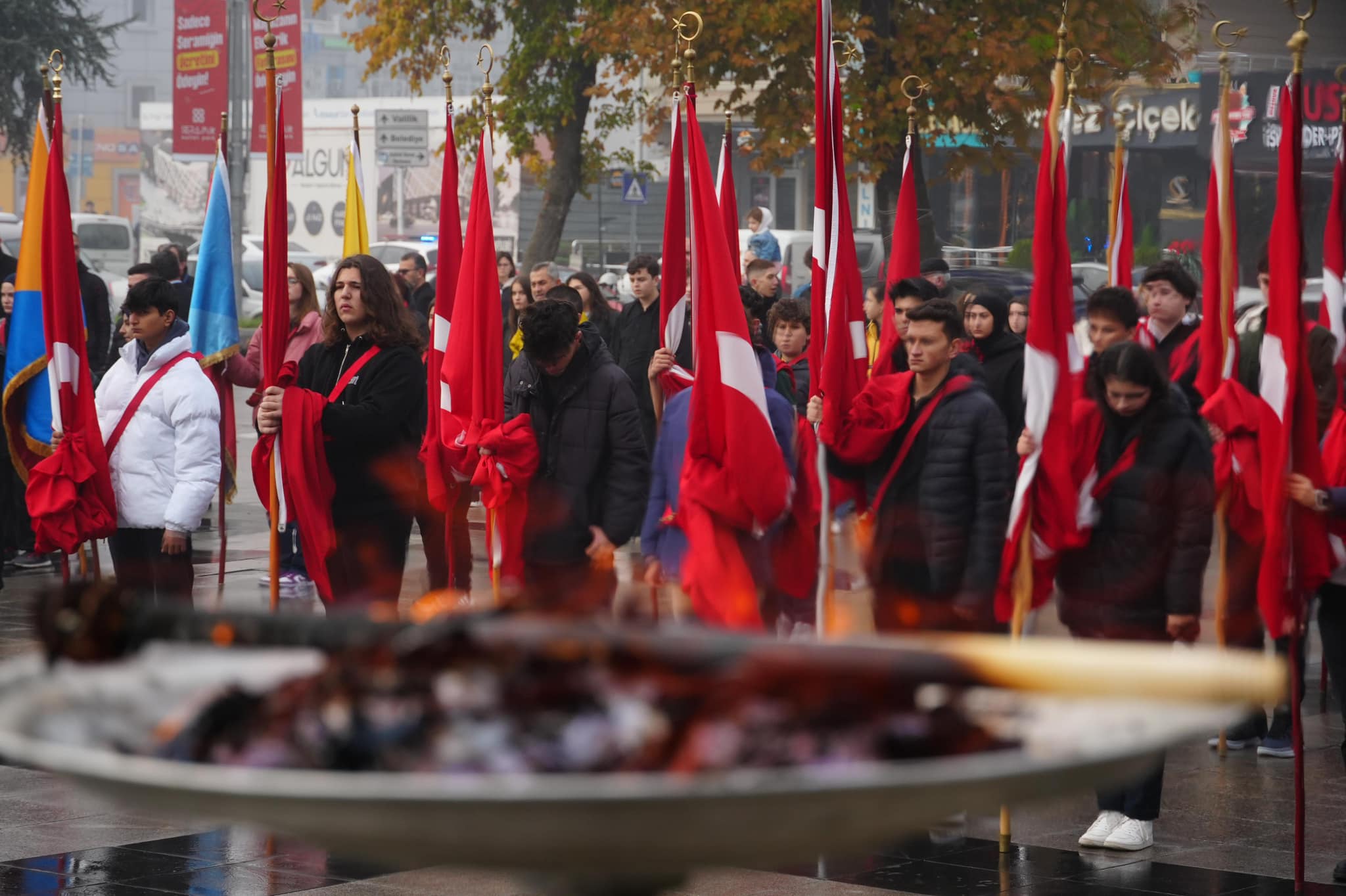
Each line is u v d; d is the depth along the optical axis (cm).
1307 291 2634
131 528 1223
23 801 1008
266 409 1101
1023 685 290
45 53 6406
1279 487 888
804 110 3100
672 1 3138
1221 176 1023
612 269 5581
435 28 4319
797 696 289
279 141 1095
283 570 1678
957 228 4006
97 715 334
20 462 1350
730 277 991
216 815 276
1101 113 2781
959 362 980
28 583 1758
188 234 8919
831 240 1016
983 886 853
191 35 3600
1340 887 853
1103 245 3872
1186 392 1101
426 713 290
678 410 1055
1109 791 929
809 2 2967
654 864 272
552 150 4366
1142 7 2659
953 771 266
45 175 1315
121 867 877
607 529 1076
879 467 958
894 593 952
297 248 8125
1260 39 2683
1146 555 867
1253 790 1055
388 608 379
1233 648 1027
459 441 1155
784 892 842
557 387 1091
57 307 1188
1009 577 900
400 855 276
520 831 259
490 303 1153
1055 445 881
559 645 308
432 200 7731
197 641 349
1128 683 282
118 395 1220
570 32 4084
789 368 1463
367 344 1147
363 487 1133
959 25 2903
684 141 1227
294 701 300
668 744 280
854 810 263
